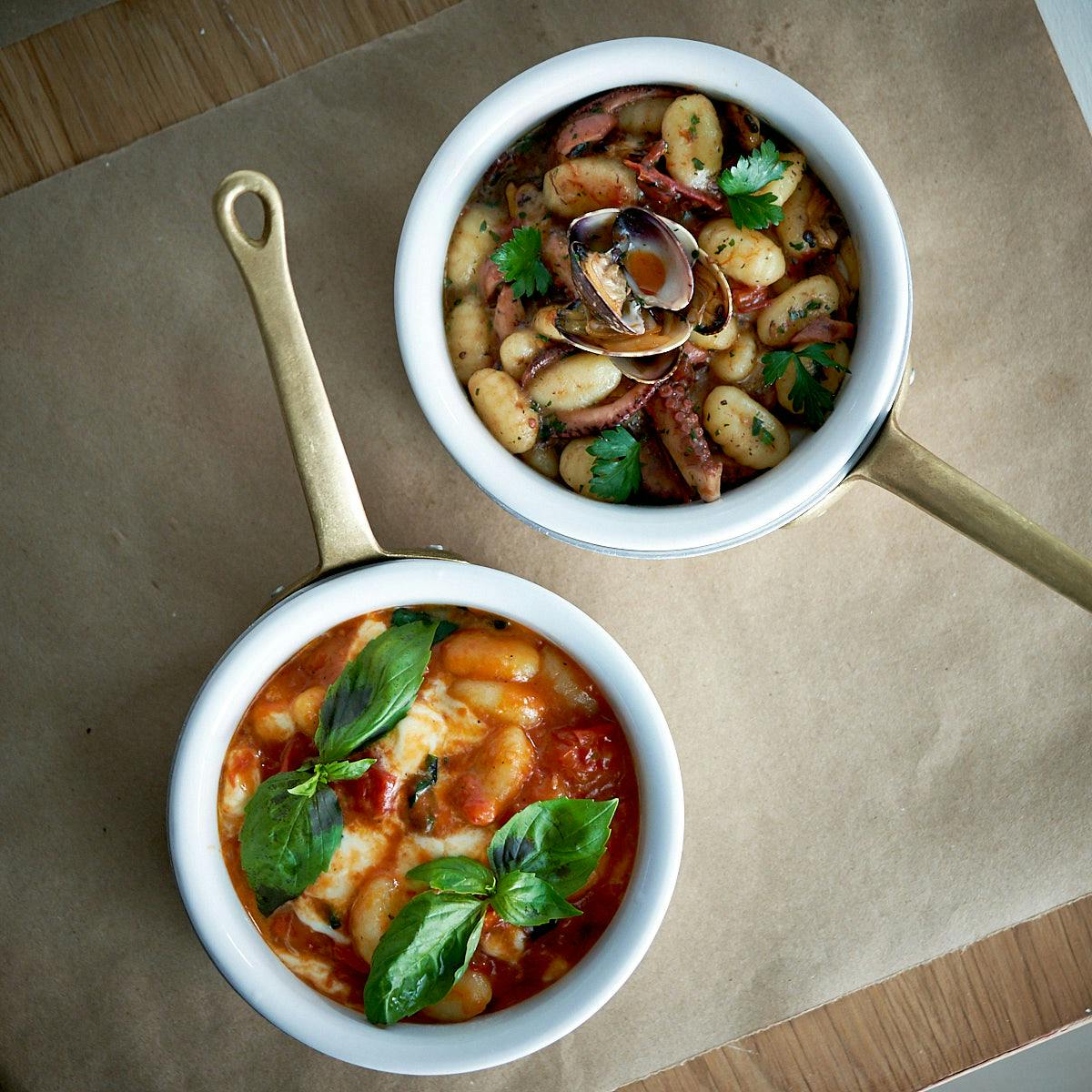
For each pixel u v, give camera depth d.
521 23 0.63
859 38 0.63
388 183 0.63
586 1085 0.62
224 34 0.63
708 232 0.56
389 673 0.53
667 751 0.55
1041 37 0.63
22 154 0.63
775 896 0.63
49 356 0.63
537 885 0.52
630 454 0.56
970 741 0.63
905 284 0.55
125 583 0.63
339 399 0.63
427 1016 0.55
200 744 0.55
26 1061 0.62
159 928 0.63
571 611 0.55
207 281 0.63
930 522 0.63
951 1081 0.67
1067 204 0.63
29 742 0.63
